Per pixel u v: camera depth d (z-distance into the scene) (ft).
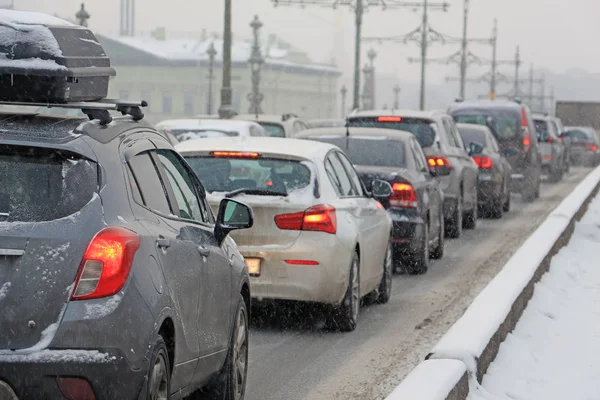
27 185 30.19
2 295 28.86
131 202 31.83
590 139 314.55
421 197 84.74
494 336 47.62
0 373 28.53
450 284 81.35
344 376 50.29
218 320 38.34
